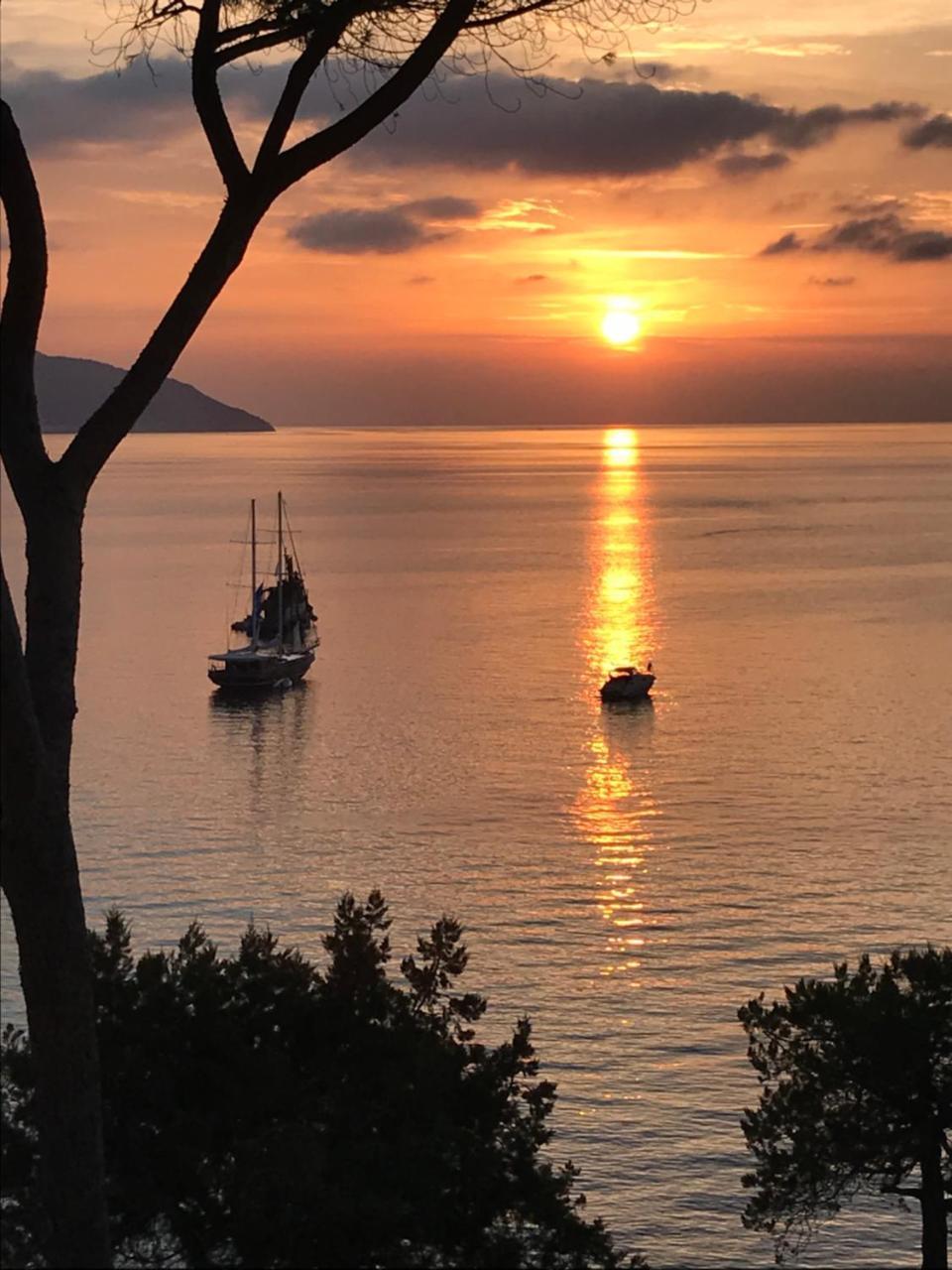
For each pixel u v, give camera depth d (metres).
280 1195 13.40
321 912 62.06
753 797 81.75
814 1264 33.62
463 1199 14.34
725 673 124.69
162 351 10.45
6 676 9.57
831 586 186.38
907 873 65.19
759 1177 21.70
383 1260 13.70
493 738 100.12
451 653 138.75
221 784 88.31
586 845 71.94
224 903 63.34
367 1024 15.55
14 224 9.90
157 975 15.17
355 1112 14.58
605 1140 39.66
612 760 92.31
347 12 10.38
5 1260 13.31
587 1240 14.77
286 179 10.55
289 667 123.81
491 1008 49.19
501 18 10.34
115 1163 13.94
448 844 72.81
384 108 10.47
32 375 10.26
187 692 121.38
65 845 9.95
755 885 63.59
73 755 96.75
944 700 110.69
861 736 98.12
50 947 9.91
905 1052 20.00
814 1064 20.77
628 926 58.34
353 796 84.44
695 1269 34.28
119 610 172.62
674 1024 47.50
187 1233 14.02
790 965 53.38
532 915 60.34
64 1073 9.97
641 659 132.88
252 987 15.56
